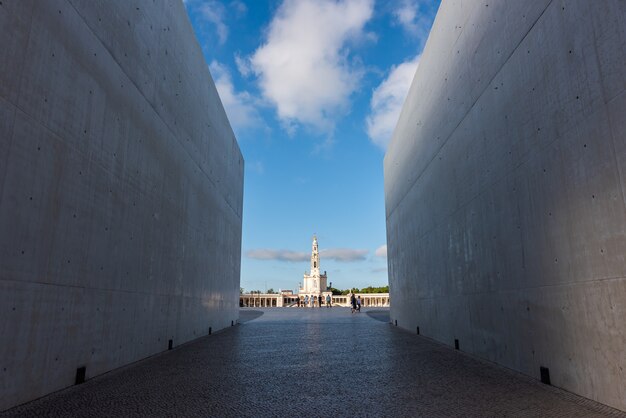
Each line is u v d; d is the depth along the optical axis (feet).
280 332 49.62
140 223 26.91
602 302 15.72
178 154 34.76
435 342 38.32
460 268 32.09
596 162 15.90
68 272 18.76
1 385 14.74
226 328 54.90
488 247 26.53
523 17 21.57
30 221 16.11
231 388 19.72
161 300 30.91
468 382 20.66
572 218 17.53
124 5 24.59
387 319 79.00
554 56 18.69
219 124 50.75
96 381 20.45
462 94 31.32
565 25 17.76
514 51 22.63
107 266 22.48
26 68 15.92
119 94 23.90
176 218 34.30
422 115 43.88
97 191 21.34
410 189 49.98
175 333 34.27
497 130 25.00
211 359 28.30
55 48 17.76
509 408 15.94
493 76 25.52
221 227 51.96
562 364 18.52
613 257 15.08
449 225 34.68
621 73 14.48
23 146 15.72
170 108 32.89
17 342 15.48
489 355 26.61
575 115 17.20
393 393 18.65
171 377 22.11
